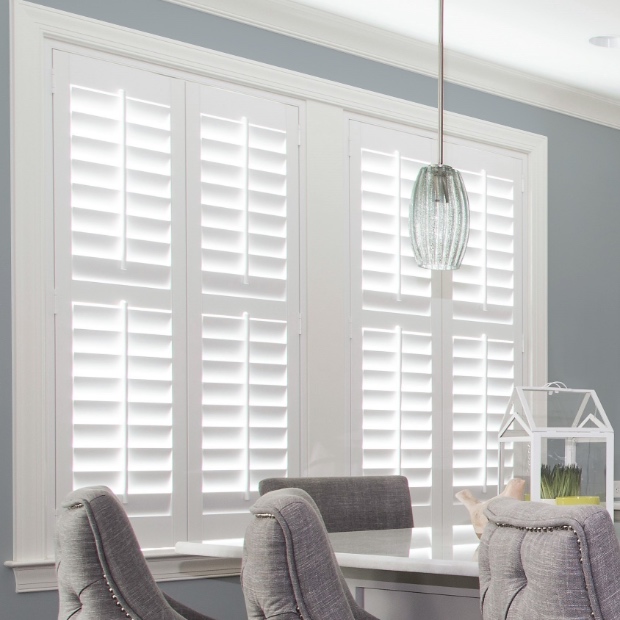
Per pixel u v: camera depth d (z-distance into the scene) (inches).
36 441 121.8
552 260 182.2
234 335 140.8
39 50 125.5
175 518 133.1
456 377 165.0
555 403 112.7
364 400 154.0
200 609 135.0
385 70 160.6
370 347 155.6
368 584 81.8
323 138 151.9
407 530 106.5
